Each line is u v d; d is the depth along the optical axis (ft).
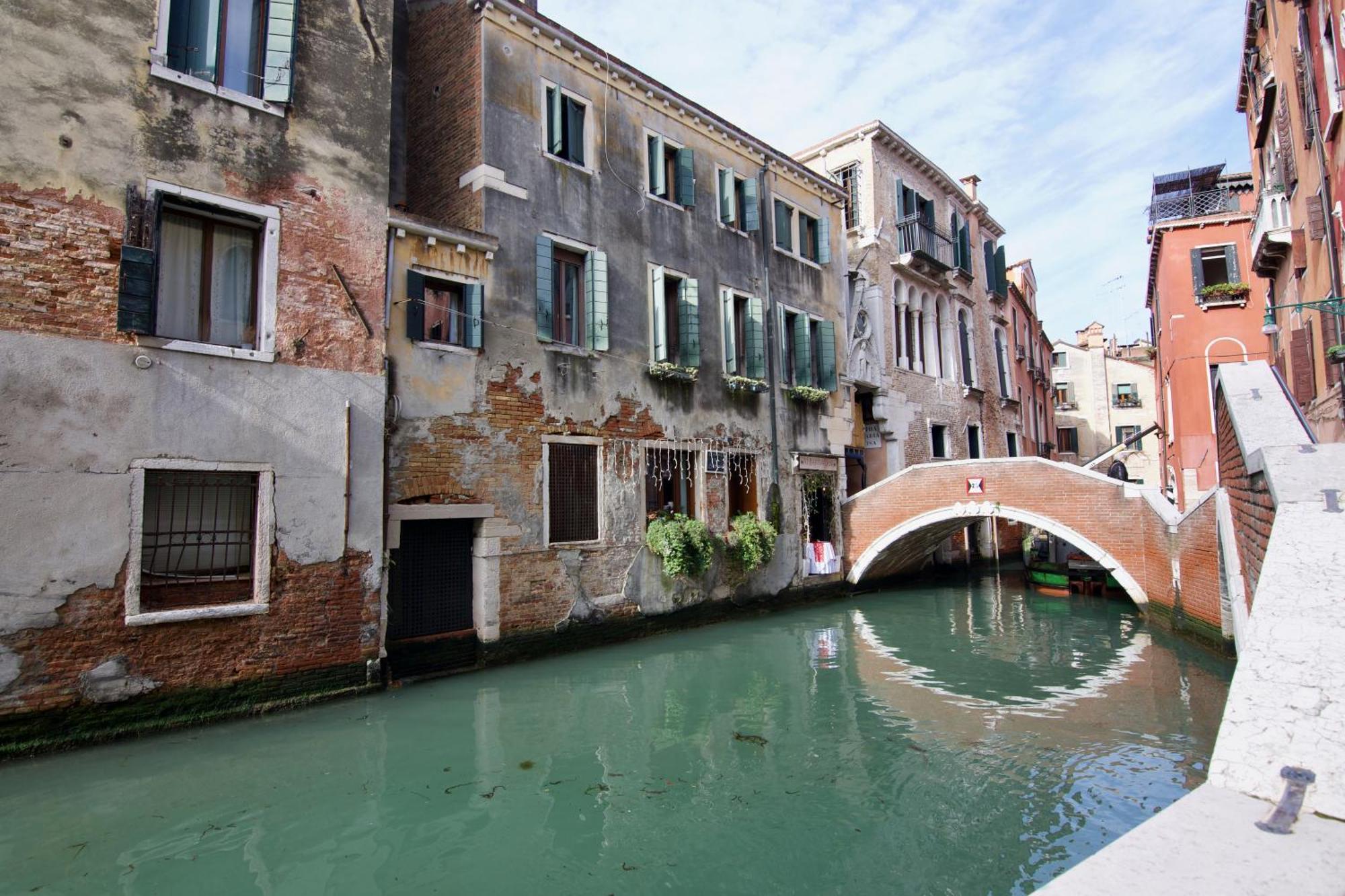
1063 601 54.08
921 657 36.47
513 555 33.86
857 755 23.18
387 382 29.78
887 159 66.64
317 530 26.73
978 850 17.28
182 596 24.17
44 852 16.47
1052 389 116.78
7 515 20.89
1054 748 23.63
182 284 25.25
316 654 26.58
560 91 38.40
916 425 66.69
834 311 57.06
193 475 24.52
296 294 26.91
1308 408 41.27
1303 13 35.65
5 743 20.65
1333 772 8.32
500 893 15.51
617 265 40.24
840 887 15.81
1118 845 7.50
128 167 23.58
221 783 20.20
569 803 19.69
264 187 26.43
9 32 21.80
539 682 30.89
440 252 32.42
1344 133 31.30
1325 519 12.69
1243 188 70.79
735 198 48.55
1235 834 7.61
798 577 50.88
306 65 27.84
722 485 45.19
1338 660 9.72
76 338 22.29
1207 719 26.14
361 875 16.03
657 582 40.45
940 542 63.93
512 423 34.30
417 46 39.29
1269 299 53.11
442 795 19.95
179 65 25.32
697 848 17.44
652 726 25.81
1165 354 70.44
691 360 43.27
